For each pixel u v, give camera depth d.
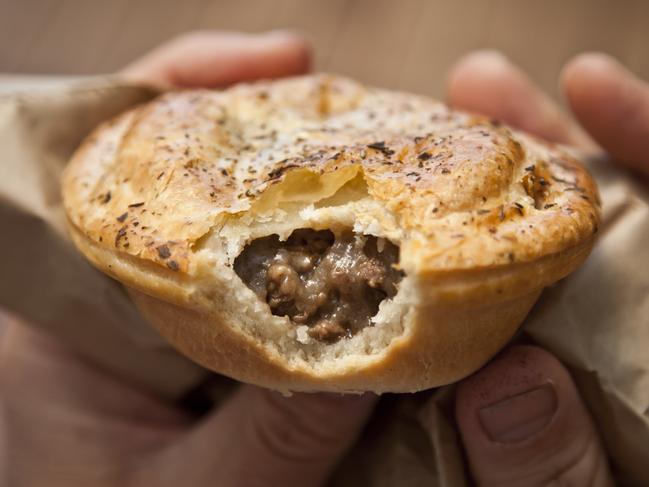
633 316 0.16
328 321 0.13
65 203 0.15
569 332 0.16
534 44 0.34
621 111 0.18
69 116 0.18
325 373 0.13
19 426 0.21
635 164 0.19
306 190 0.13
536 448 0.15
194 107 0.15
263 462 0.17
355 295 0.13
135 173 0.14
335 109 0.17
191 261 0.12
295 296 0.13
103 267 0.13
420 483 0.17
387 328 0.13
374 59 0.34
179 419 0.21
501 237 0.12
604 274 0.16
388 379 0.13
